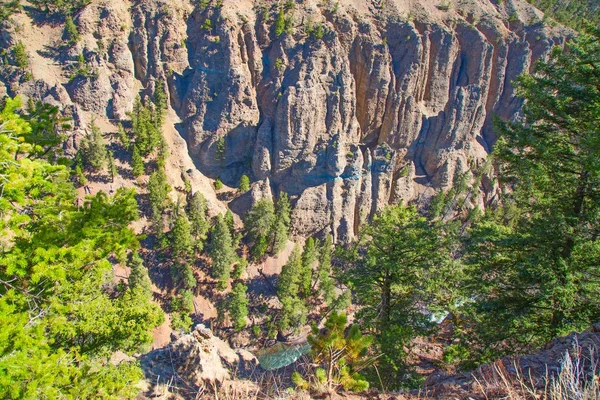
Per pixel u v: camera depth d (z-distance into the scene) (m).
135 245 12.25
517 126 16.66
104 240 11.46
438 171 96.50
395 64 94.75
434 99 98.69
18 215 10.26
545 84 16.05
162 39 90.81
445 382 10.02
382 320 20.16
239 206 89.69
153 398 11.14
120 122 80.69
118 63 87.38
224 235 68.44
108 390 10.70
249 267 78.06
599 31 14.74
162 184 75.25
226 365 13.65
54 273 9.98
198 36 92.44
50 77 82.50
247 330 68.31
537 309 17.84
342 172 91.19
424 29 95.44
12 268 9.76
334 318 11.03
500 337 17.34
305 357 13.36
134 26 89.81
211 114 91.25
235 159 93.75
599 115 14.41
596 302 15.66
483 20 99.75
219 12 90.69
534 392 8.14
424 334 19.70
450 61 96.38
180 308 67.94
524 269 16.31
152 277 70.38
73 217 11.26
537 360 9.73
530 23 100.81
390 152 94.69
